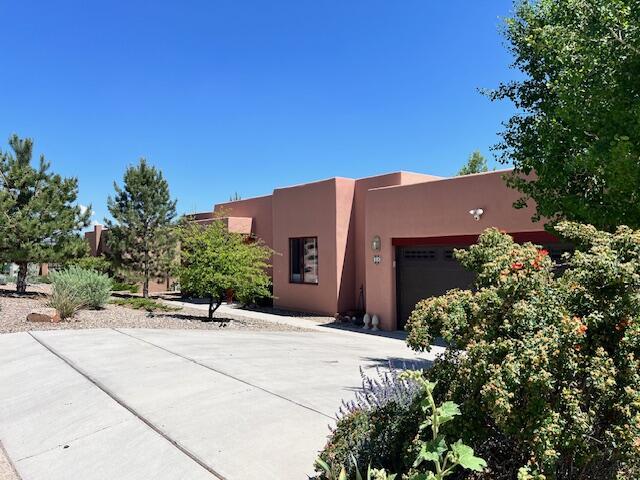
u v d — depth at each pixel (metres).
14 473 4.00
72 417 5.08
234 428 4.61
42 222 16.53
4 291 18.25
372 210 14.32
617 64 5.40
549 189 6.51
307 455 4.00
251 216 20.95
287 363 7.57
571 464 2.38
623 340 2.27
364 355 9.03
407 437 2.97
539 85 7.43
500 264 2.85
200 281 13.43
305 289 17.33
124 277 20.02
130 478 3.79
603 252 2.42
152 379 6.30
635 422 2.00
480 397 2.39
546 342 2.18
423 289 13.31
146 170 20.47
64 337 9.14
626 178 5.01
